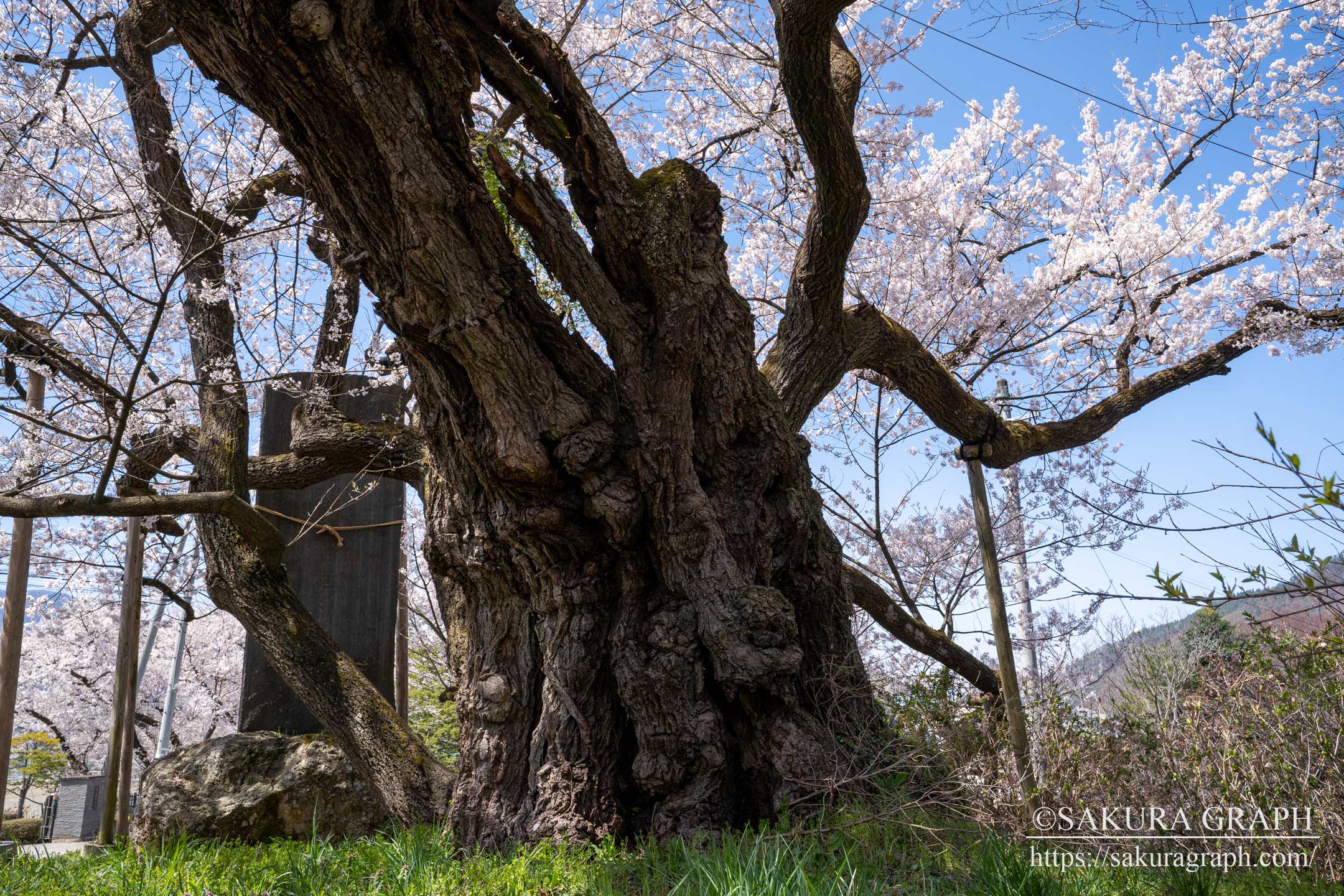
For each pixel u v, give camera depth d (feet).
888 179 27.43
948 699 15.83
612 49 26.30
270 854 14.62
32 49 19.48
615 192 14.55
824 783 13.76
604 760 14.40
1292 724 13.47
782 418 16.14
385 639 24.71
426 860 12.73
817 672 15.92
